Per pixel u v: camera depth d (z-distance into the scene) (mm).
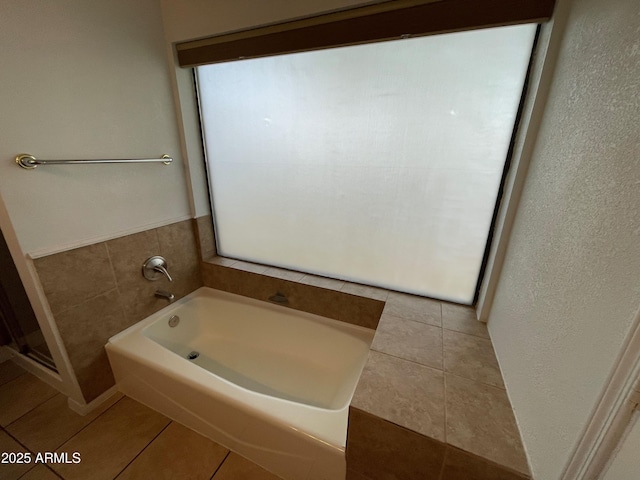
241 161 1644
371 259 1517
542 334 717
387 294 1490
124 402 1425
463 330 1228
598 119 587
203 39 1380
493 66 1048
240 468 1132
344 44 1127
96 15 1162
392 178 1331
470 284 1368
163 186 1573
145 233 1507
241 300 1799
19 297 1367
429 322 1275
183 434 1264
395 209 1376
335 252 1589
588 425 500
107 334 1394
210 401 1113
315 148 1437
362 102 1272
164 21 1416
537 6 857
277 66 1372
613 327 469
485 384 954
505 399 898
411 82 1170
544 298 731
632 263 442
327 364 1585
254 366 1641
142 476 1101
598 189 558
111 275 1372
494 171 1165
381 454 867
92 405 1375
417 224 1361
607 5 605
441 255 1370
